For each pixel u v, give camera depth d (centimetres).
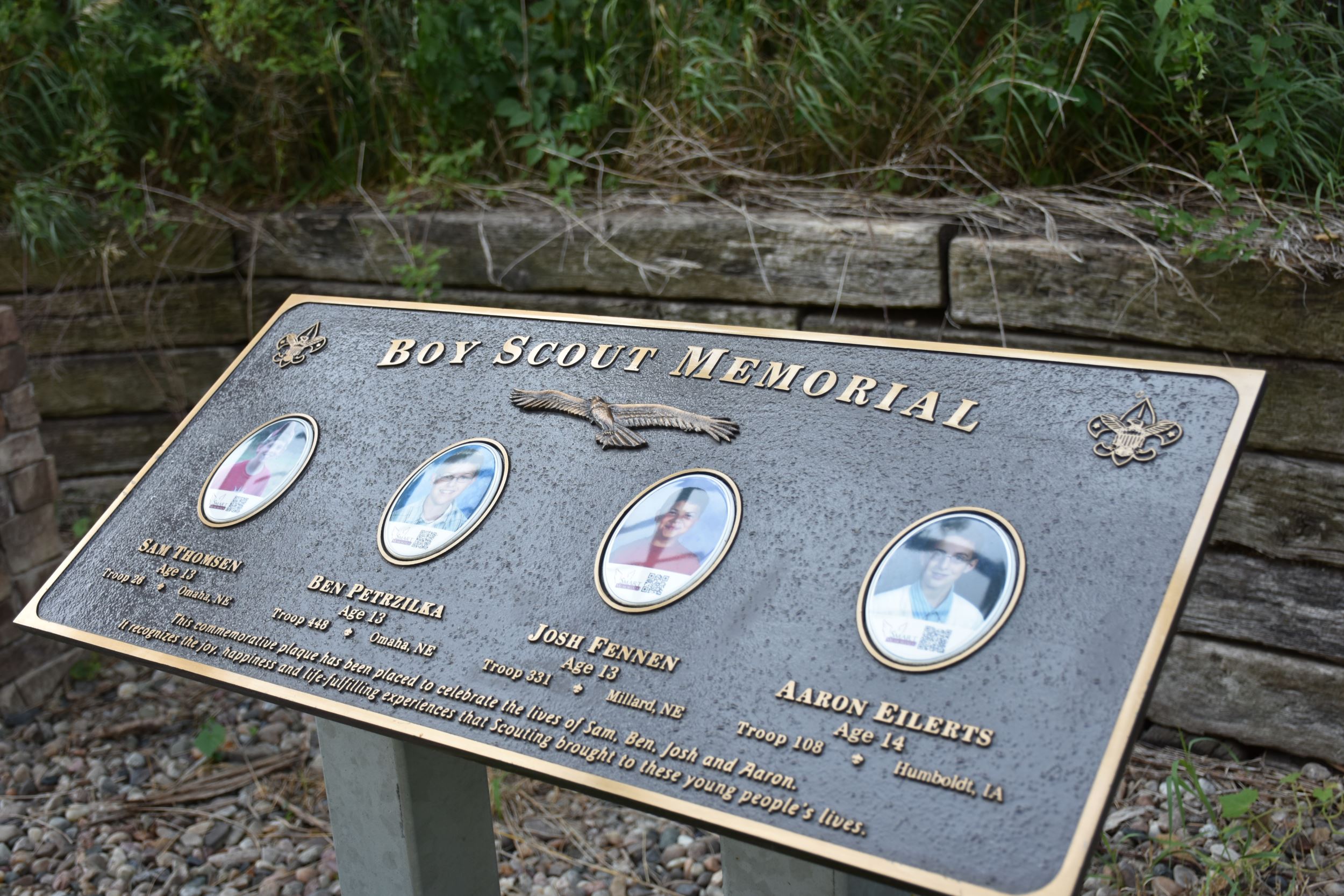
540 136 330
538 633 143
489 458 163
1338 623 241
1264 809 241
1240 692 255
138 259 361
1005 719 118
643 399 162
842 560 135
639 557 145
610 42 346
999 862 110
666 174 318
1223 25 268
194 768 288
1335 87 259
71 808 273
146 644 161
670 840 254
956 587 128
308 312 202
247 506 173
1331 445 232
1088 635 121
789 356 161
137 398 376
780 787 122
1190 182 269
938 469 140
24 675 313
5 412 302
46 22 371
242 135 376
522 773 133
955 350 152
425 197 343
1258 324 231
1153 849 234
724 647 133
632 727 131
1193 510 126
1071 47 274
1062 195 273
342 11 374
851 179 303
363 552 161
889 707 123
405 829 173
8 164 372
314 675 150
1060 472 134
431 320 191
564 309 308
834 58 309
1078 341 251
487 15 342
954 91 285
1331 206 247
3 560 305
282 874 249
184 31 384
